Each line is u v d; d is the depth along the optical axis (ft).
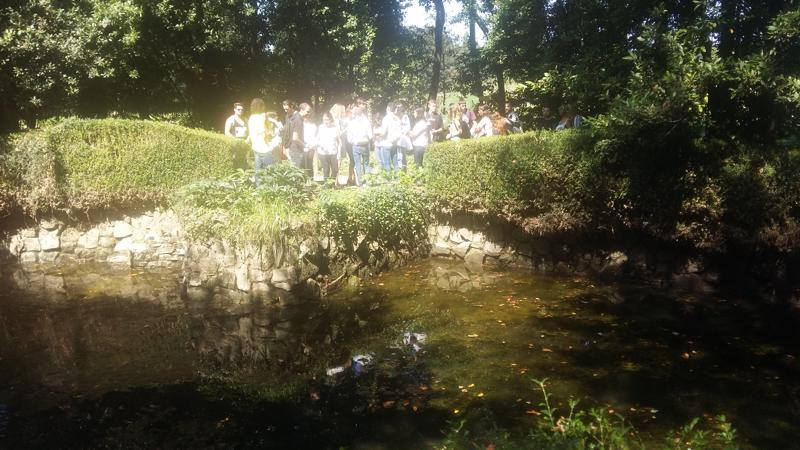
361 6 69.21
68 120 29.25
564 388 14.46
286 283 22.57
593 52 29.73
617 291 23.08
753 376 15.02
